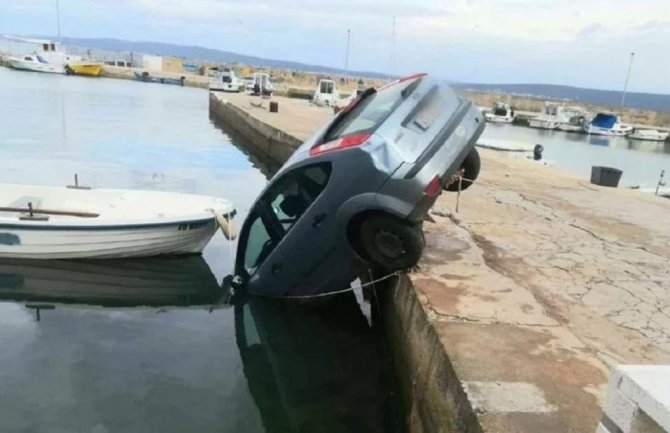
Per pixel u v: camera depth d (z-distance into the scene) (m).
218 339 6.52
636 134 51.91
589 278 5.95
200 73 80.38
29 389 5.17
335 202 5.83
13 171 15.23
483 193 10.52
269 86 48.75
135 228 7.93
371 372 6.12
